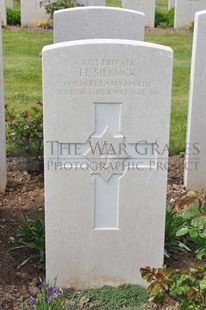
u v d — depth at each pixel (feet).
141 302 7.51
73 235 7.61
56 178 7.41
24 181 10.62
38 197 10.03
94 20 10.99
